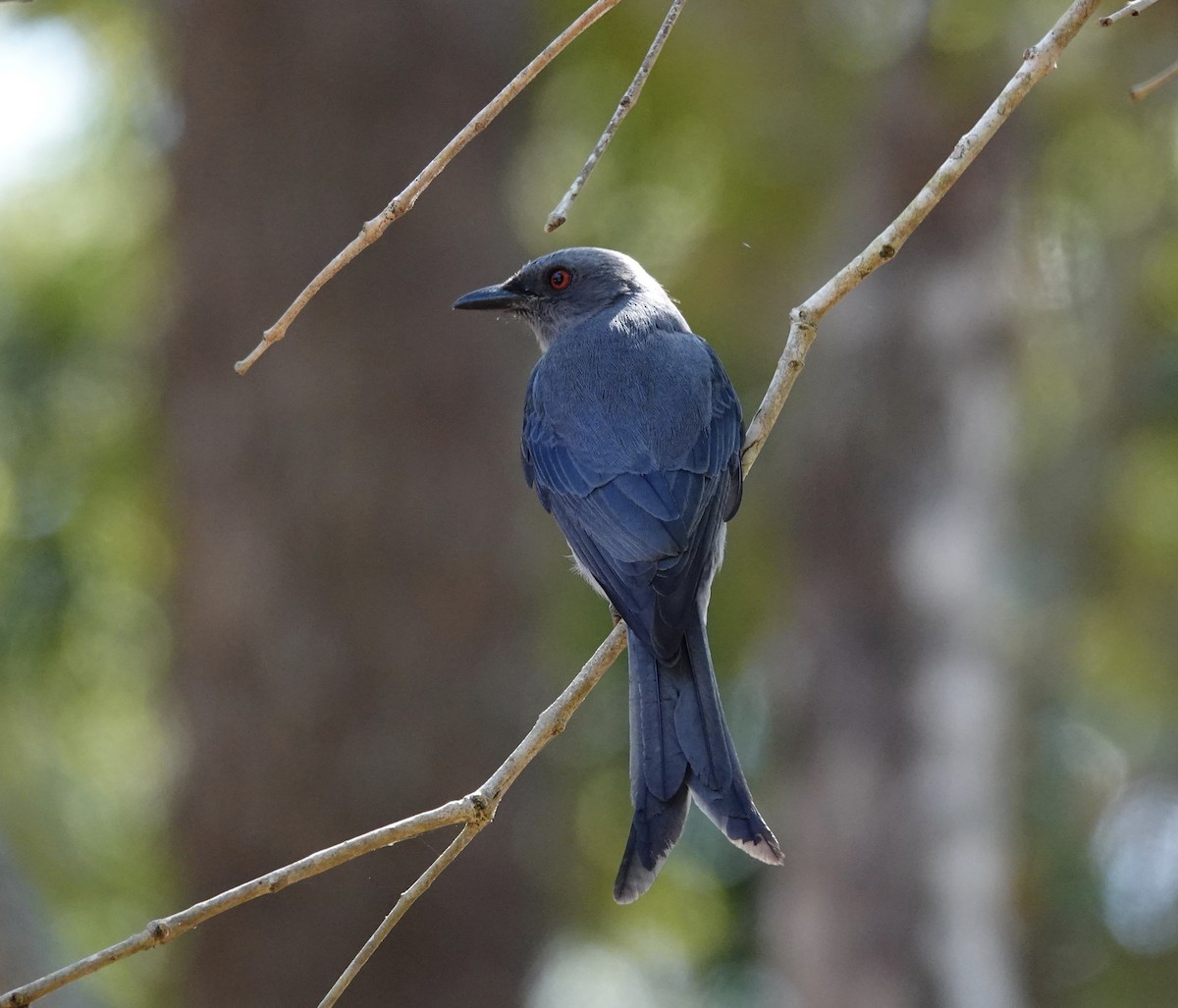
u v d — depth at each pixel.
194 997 14.19
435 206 14.84
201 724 14.38
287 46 14.74
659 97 17.52
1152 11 15.65
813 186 17.83
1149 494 18.27
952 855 14.24
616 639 7.72
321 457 14.40
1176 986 18.22
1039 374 18.47
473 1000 14.09
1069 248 17.31
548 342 10.91
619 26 17.14
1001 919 14.49
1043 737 18.48
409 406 14.53
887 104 15.52
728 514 9.27
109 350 17.12
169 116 15.52
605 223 18.16
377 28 14.83
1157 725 18.70
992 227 15.40
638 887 7.23
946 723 14.45
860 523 14.84
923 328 15.05
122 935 17.38
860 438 14.96
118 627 17.33
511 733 14.67
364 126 14.80
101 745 17.81
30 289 17.16
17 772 17.44
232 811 14.17
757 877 18.88
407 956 13.96
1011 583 17.00
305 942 13.93
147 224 17.11
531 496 15.44
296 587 14.27
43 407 17.03
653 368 9.45
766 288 18.45
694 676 7.88
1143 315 17.61
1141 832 18.53
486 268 15.06
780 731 15.03
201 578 14.53
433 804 14.21
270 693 14.18
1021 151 15.89
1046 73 7.54
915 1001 13.89
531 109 16.22
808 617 14.92
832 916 14.17
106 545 17.16
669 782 7.46
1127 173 17.52
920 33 15.16
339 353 14.52
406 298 14.68
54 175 17.69
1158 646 18.48
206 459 14.58
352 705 14.18
